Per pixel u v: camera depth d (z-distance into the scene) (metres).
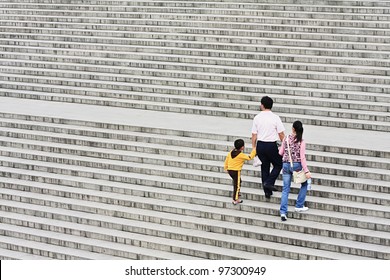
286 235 18.23
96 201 20.80
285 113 23.58
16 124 24.34
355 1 28.12
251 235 18.53
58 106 25.88
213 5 29.83
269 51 26.69
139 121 23.56
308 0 28.70
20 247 19.69
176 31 28.94
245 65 26.20
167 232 19.09
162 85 26.11
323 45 26.34
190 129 22.50
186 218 19.48
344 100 23.56
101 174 21.48
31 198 21.23
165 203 20.08
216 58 26.73
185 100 24.94
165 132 22.61
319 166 20.03
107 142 22.59
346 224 18.28
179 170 21.06
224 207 19.64
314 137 21.53
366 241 17.70
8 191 21.77
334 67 25.03
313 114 23.25
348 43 25.98
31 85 27.55
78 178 21.69
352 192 19.09
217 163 21.03
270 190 19.38
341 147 20.52
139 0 31.08
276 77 25.34
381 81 24.06
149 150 22.02
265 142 19.19
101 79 27.16
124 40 28.98
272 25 27.83
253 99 24.39
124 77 26.75
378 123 22.27
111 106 25.70
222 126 22.83
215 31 28.30
